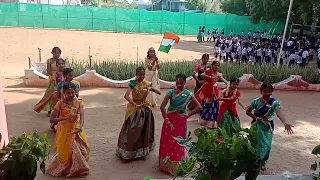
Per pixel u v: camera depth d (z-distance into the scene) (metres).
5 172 3.01
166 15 38.16
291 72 12.84
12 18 34.53
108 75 12.00
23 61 17.17
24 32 29.77
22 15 34.69
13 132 7.10
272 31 38.16
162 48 9.65
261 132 5.50
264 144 5.50
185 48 26.30
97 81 11.40
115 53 21.34
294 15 28.20
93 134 7.21
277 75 12.70
